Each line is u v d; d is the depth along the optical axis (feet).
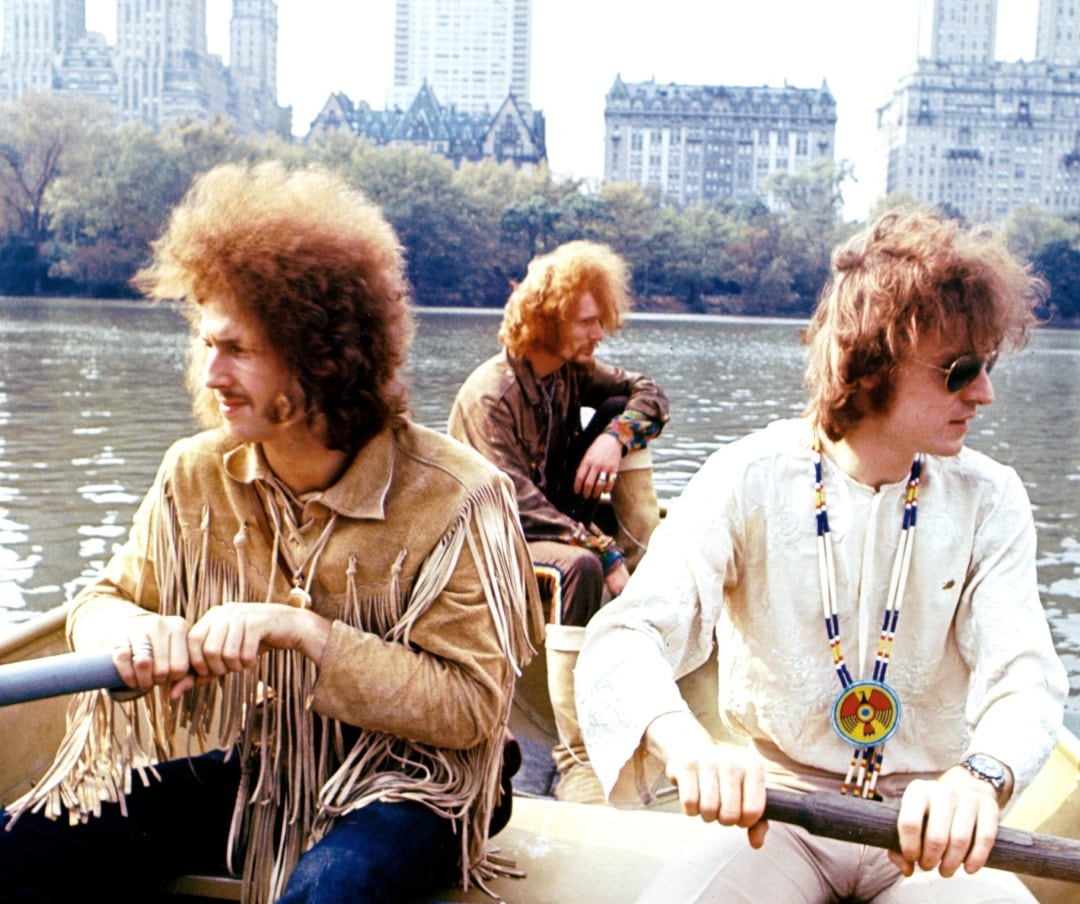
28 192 225.76
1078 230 247.91
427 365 91.97
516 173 249.96
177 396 66.59
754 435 5.09
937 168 331.57
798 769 5.04
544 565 9.07
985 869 4.73
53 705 6.44
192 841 5.26
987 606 4.81
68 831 5.06
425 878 4.94
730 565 4.96
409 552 5.03
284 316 4.64
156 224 225.15
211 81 352.49
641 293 261.03
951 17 331.98
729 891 4.66
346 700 4.86
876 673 4.84
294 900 4.58
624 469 10.70
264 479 5.01
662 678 4.58
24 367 85.15
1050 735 4.51
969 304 4.48
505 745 5.45
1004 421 73.10
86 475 37.50
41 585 23.47
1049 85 329.52
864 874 4.88
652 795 4.63
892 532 4.83
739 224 265.34
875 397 4.66
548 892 5.36
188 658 4.67
